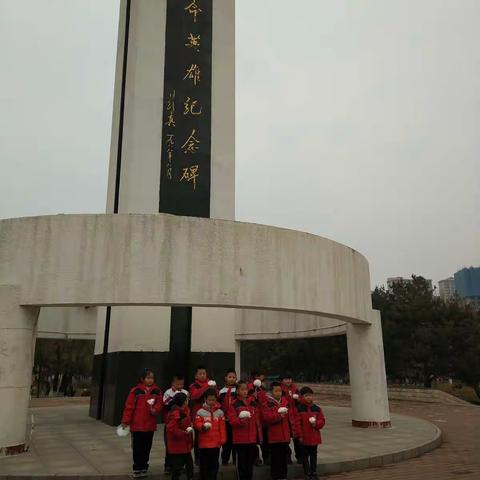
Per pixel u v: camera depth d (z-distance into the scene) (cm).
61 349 3406
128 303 865
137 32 1622
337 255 1118
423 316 3272
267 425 751
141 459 721
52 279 878
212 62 1662
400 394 2583
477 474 818
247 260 938
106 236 885
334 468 826
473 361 3078
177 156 1570
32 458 842
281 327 1883
